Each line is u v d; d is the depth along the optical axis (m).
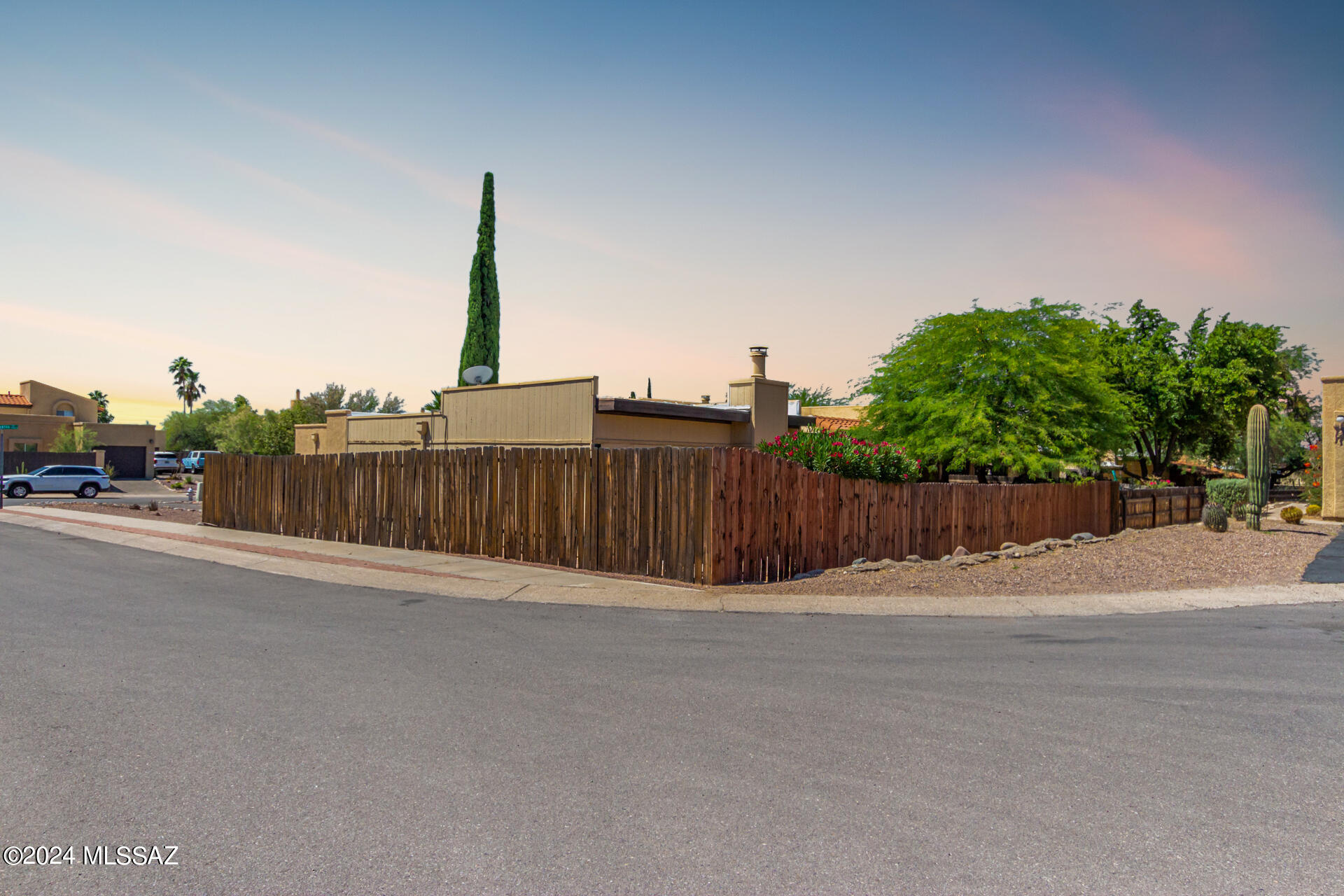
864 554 14.39
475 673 6.71
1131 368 38.62
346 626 8.77
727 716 5.57
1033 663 7.07
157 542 17.91
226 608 9.97
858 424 25.08
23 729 5.29
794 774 4.57
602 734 5.22
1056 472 20.55
